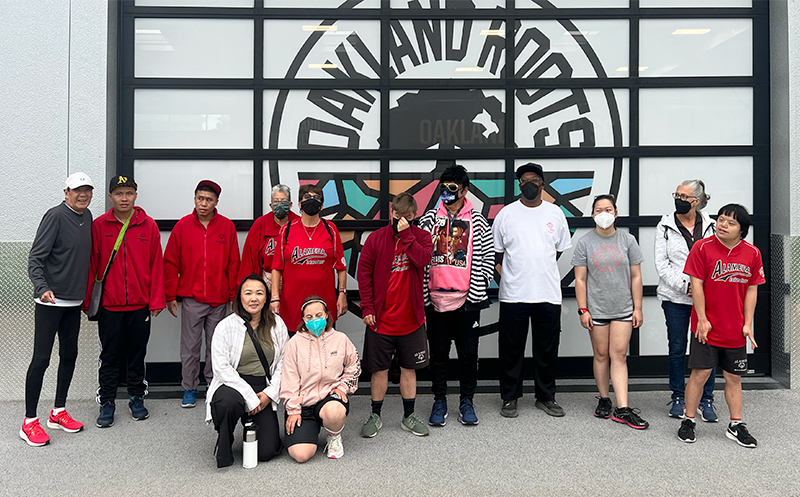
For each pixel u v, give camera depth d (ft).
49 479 9.22
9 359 13.52
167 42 14.61
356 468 9.65
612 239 12.25
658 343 15.11
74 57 13.61
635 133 15.05
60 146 13.62
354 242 15.01
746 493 8.75
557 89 15.03
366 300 11.26
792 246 14.35
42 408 12.96
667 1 15.07
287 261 11.91
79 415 12.48
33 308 13.58
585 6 15.05
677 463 9.86
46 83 13.57
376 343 11.21
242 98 14.79
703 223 12.37
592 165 15.10
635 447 10.61
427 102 14.97
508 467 9.70
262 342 10.39
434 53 14.96
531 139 15.05
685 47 15.07
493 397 13.85
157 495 8.66
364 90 14.90
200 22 14.67
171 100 14.65
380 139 14.96
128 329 12.36
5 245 13.46
